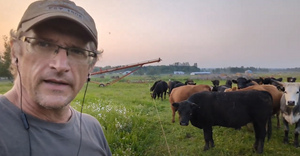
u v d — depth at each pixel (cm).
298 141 609
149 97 1608
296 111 568
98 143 145
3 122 102
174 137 643
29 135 104
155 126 732
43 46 106
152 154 523
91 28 119
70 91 112
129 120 670
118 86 2628
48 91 105
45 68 105
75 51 114
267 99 538
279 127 743
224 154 533
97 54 129
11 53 116
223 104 554
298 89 575
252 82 1173
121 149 486
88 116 158
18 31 109
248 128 707
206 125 574
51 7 107
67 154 114
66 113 131
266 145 584
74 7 114
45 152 105
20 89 112
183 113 564
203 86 879
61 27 108
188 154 533
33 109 114
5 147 96
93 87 2408
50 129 113
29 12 107
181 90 853
